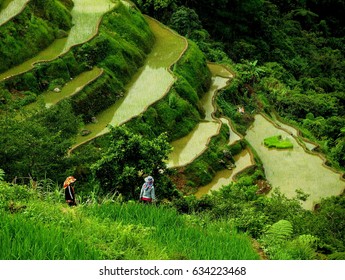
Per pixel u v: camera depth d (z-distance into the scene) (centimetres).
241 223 1884
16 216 1284
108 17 5100
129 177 2375
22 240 1153
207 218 1939
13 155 2462
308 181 4184
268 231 1772
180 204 2372
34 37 4584
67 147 2630
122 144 2412
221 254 1385
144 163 2411
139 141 2422
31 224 1227
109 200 1909
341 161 4834
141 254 1341
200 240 1493
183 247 1425
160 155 2466
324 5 8981
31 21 4647
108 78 4441
